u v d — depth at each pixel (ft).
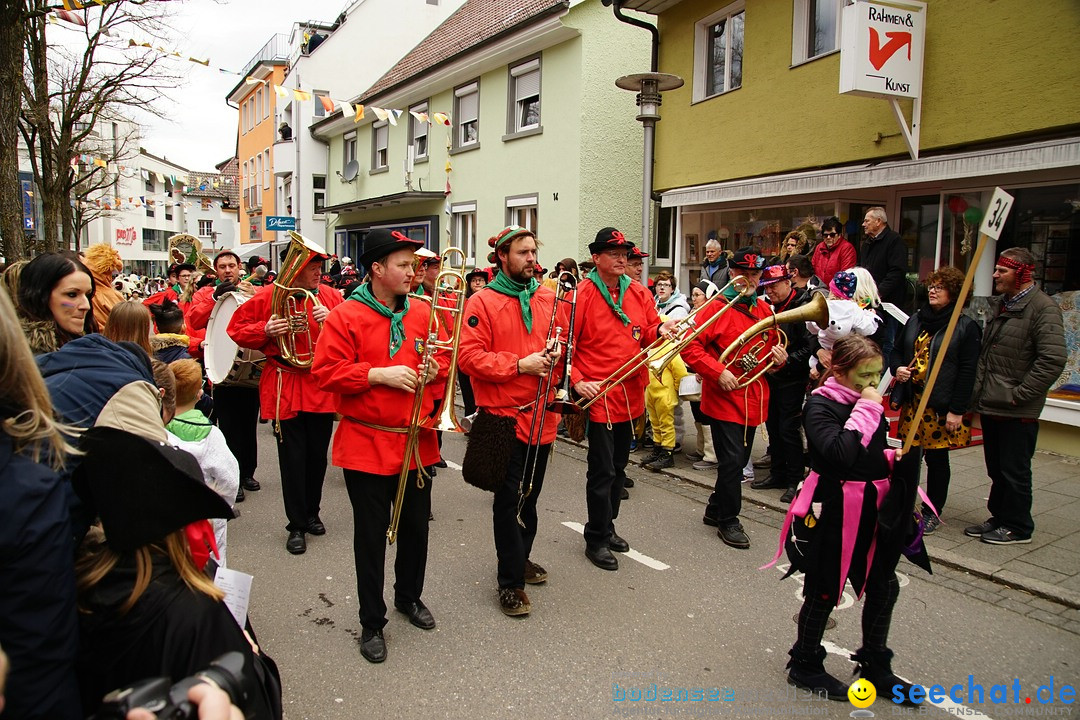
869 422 10.09
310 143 84.28
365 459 11.74
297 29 90.27
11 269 10.18
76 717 5.26
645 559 16.06
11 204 31.24
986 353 16.40
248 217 109.40
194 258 31.40
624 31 44.14
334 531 17.87
